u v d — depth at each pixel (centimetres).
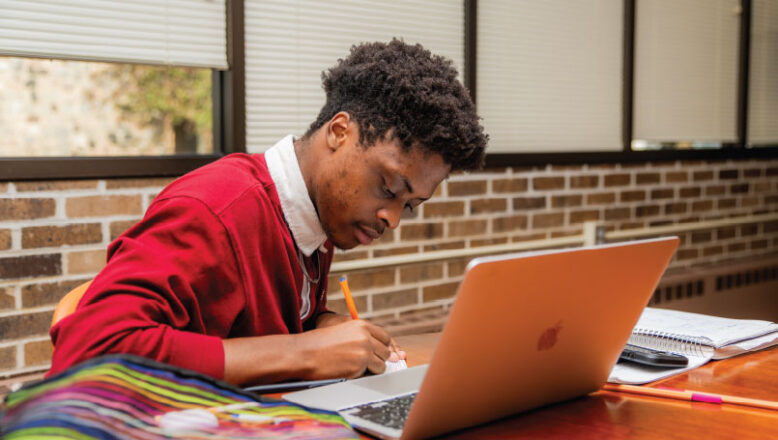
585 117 315
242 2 220
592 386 89
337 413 74
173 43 209
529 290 70
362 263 236
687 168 351
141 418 64
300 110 237
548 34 301
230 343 89
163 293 89
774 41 390
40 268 187
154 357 82
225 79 221
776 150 394
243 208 101
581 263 74
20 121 393
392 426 75
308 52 237
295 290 111
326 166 104
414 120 96
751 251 385
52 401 63
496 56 286
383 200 102
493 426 80
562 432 78
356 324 97
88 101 424
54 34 190
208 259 95
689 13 350
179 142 484
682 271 343
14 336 183
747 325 121
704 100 360
